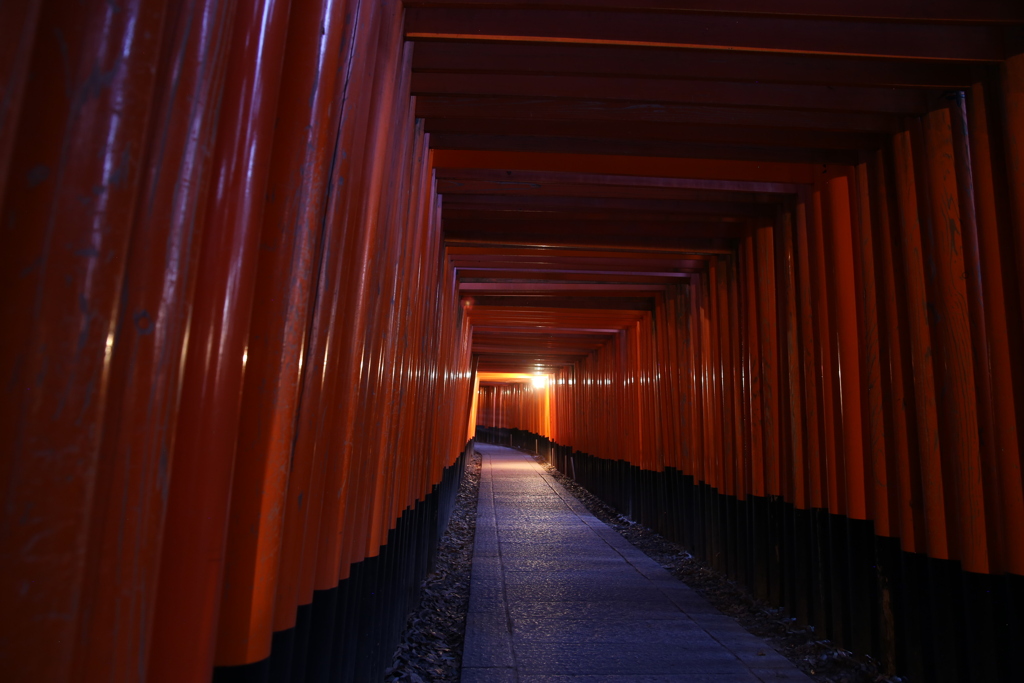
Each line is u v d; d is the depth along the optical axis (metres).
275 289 1.48
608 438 13.56
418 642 4.52
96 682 0.89
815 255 5.04
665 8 3.07
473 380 22.61
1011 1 3.18
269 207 1.50
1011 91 3.26
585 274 8.45
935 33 3.33
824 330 4.91
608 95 3.85
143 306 0.97
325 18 1.63
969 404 3.47
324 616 2.06
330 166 1.83
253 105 1.28
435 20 3.23
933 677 3.74
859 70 3.60
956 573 3.59
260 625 1.41
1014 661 3.14
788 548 5.43
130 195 0.92
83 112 0.89
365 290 2.33
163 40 1.05
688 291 8.21
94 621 0.90
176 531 1.12
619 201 5.78
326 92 1.62
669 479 8.78
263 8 1.31
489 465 23.33
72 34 0.90
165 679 1.09
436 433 6.79
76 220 0.87
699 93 3.86
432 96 3.98
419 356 4.57
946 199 3.65
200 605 1.14
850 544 4.44
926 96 3.84
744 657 4.32
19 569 0.83
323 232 1.82
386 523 3.35
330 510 2.11
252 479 1.41
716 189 5.29
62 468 0.85
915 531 3.91
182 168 1.04
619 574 6.83
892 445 4.23
